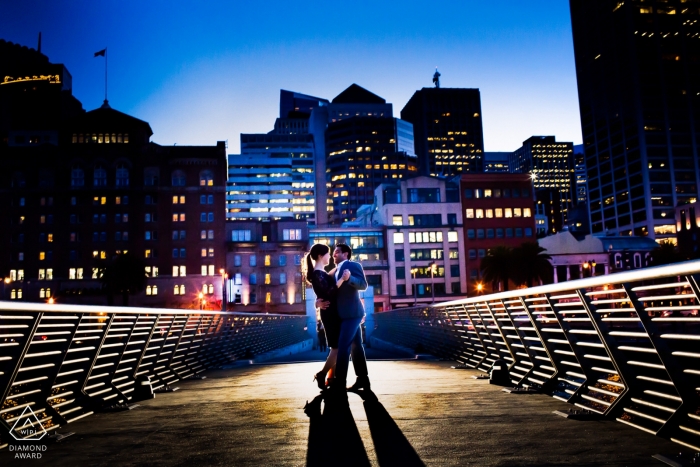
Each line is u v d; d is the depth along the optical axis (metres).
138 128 103.69
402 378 10.80
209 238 98.69
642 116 172.75
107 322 7.39
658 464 3.95
